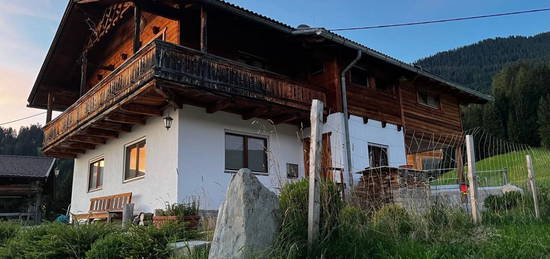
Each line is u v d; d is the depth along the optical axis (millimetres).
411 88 14867
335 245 4379
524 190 7418
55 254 5738
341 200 4922
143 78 8656
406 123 14195
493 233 5000
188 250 4801
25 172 24266
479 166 11180
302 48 12766
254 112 11008
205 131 10508
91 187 14477
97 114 10688
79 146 14148
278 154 11938
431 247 4453
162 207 10102
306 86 11562
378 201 5984
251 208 4238
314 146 4672
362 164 12133
